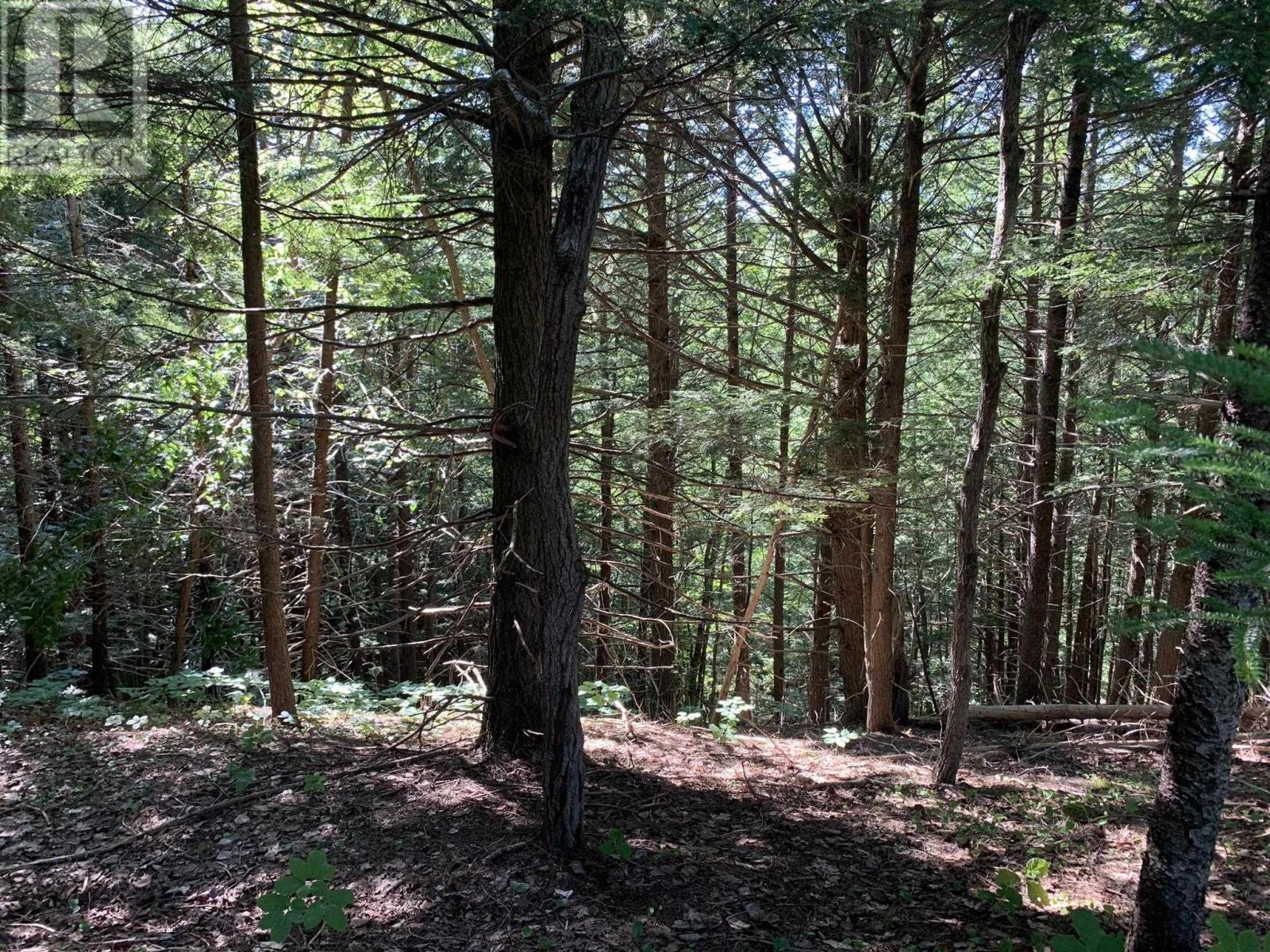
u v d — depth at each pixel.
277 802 5.09
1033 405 13.10
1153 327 8.45
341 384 10.16
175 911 4.01
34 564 6.96
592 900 4.11
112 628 12.40
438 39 4.95
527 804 5.02
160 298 5.39
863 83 8.85
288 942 3.75
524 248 5.46
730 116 8.19
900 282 8.08
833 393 9.59
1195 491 1.59
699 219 10.96
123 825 4.84
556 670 4.48
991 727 8.73
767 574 10.25
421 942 3.75
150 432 8.65
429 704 7.79
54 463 10.16
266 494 6.89
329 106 8.37
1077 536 13.69
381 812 4.93
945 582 14.90
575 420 12.48
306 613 9.60
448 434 5.47
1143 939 3.42
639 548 12.15
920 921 4.12
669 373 10.56
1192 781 3.27
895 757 7.34
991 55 6.99
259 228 6.56
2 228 7.04
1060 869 4.78
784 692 17.05
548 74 5.39
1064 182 9.66
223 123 5.83
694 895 4.26
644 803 5.44
